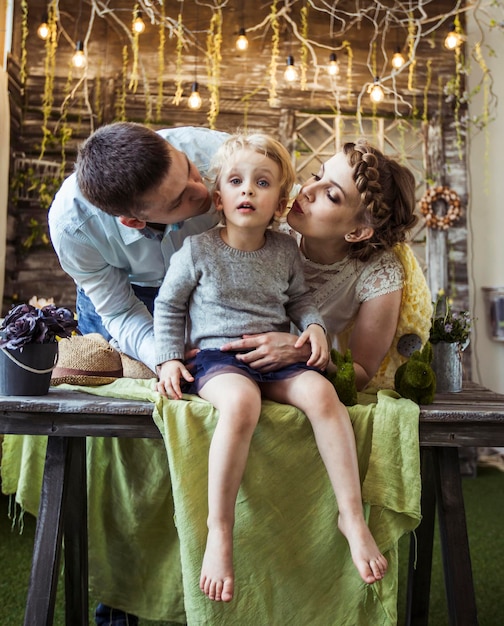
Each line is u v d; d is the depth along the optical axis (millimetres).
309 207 1622
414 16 4672
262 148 1488
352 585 1398
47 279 4316
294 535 1400
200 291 1512
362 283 1713
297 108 4562
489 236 4602
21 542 2727
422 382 1501
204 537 1320
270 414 1372
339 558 1408
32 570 1368
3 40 4258
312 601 1398
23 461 1792
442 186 4586
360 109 4582
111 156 1453
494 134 4645
